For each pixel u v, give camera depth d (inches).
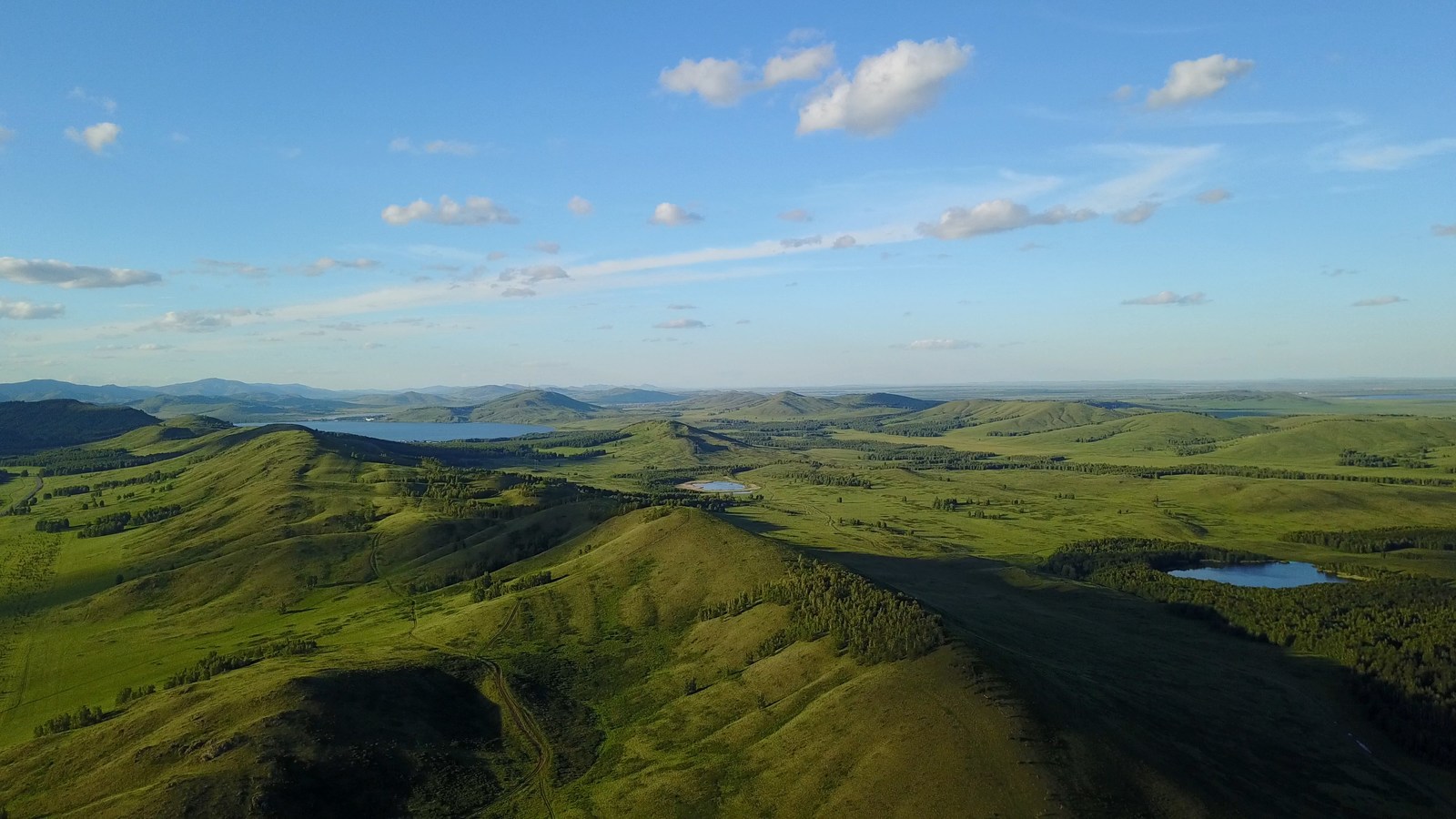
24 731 6269.7
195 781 4311.0
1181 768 4411.9
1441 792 5007.4
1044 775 4069.9
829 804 4173.2
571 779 5049.2
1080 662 6427.2
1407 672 6407.5
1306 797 4633.4
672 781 4736.7
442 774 4958.2
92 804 4411.9
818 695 5226.4
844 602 6289.4
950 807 3946.9
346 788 4598.9
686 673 6225.4
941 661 5064.0
